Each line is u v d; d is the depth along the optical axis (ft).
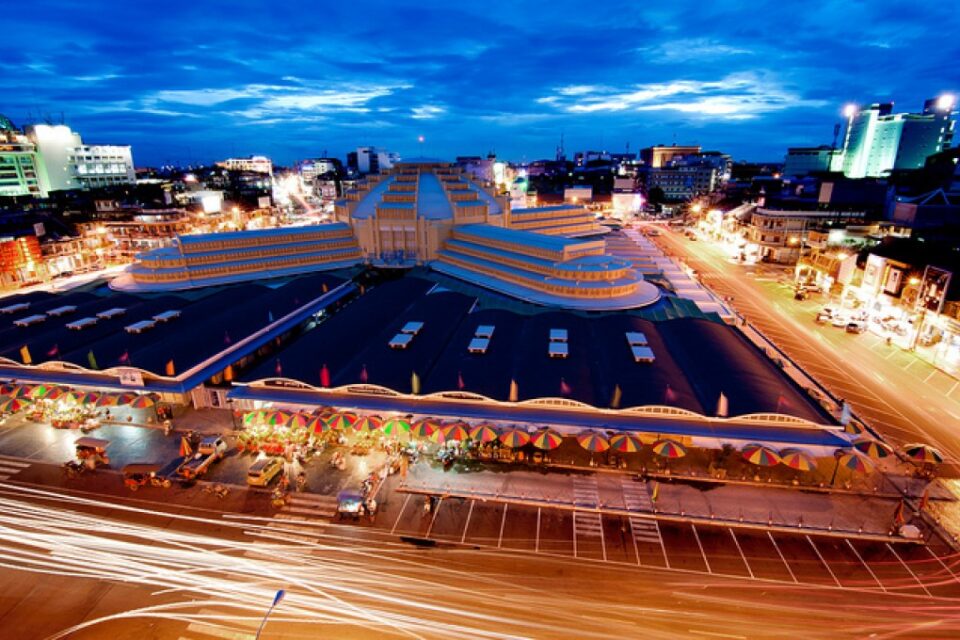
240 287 318.04
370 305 280.51
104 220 501.15
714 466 169.07
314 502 155.74
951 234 339.16
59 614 117.50
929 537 141.18
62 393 196.54
